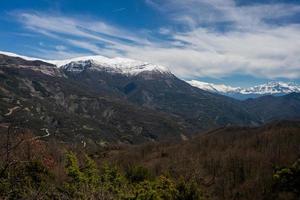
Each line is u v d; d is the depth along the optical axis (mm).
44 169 33906
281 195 80938
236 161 134125
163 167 120375
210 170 127875
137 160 136875
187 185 46188
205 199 47781
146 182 46562
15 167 11734
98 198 22391
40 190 13414
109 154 139625
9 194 11531
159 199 42656
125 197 41375
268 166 127188
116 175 52156
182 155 144875
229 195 113000
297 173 79562
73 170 44812
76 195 22688
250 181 117688
